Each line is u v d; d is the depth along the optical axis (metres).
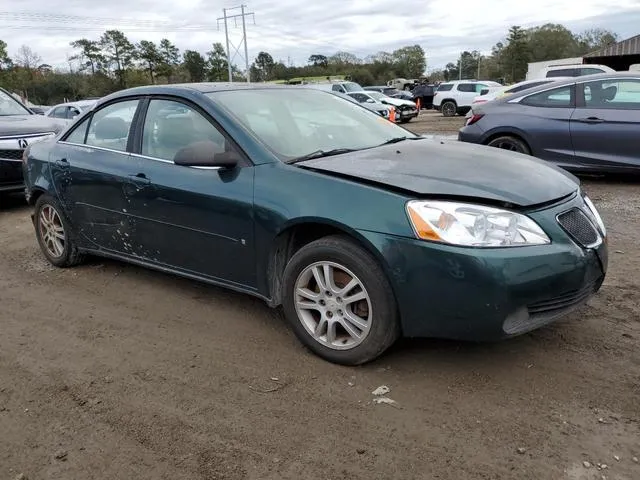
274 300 3.63
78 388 3.26
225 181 3.64
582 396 2.97
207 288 4.64
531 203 3.04
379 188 3.14
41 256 5.80
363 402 3.00
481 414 2.86
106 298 4.56
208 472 2.54
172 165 3.98
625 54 36.78
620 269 4.75
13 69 70.38
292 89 4.61
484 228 2.90
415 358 3.40
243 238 3.59
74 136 4.91
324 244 3.24
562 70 19.19
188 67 95.81
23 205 8.51
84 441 2.79
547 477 2.43
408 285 2.99
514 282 2.86
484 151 3.90
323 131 4.12
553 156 8.13
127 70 89.44
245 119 3.83
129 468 2.59
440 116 31.31
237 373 3.35
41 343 3.85
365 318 3.23
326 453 2.63
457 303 2.91
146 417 2.96
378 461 2.57
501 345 3.51
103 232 4.61
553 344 3.50
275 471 2.53
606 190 7.72
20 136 7.72
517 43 95.94
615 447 2.59
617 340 3.53
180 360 3.53
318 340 3.42
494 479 2.43
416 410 2.92
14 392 3.26
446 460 2.55
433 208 2.96
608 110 7.68
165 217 4.01
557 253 2.97
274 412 2.96
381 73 113.62
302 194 3.31
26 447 2.77
